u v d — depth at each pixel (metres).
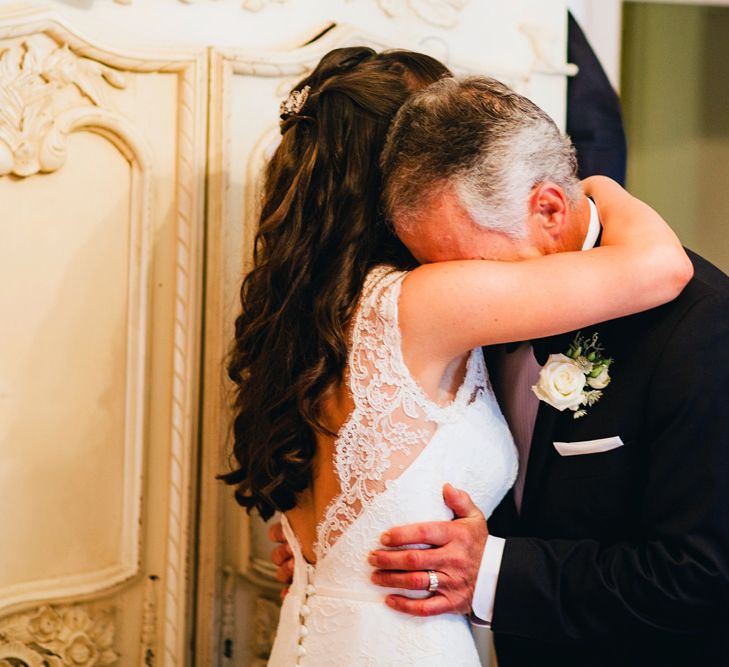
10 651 1.88
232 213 2.06
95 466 1.98
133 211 1.97
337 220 1.52
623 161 2.48
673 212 3.44
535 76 2.36
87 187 1.92
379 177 1.54
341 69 1.66
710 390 1.43
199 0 1.99
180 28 1.98
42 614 1.91
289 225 1.55
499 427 1.54
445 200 1.42
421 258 1.50
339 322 1.46
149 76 1.97
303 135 1.60
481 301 1.39
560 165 1.48
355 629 1.44
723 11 3.34
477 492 1.51
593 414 1.53
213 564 2.10
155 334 2.03
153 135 1.98
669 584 1.44
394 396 1.42
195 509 2.09
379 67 1.63
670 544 1.46
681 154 3.42
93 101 1.89
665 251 1.45
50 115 1.83
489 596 1.49
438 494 1.45
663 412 1.46
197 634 2.11
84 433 1.96
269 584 2.19
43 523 1.92
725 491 1.43
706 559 1.42
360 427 1.43
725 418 1.43
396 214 1.46
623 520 1.54
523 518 1.62
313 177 1.55
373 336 1.44
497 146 1.41
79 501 1.97
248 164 2.06
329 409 1.48
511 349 1.63
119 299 1.99
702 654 1.51
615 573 1.48
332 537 1.47
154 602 2.07
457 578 1.46
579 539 1.56
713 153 3.42
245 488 1.73
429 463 1.44
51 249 1.88
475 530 1.47
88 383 1.96
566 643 1.59
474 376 1.52
